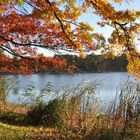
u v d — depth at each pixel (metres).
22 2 8.55
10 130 11.54
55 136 11.85
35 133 12.02
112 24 8.75
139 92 11.31
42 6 8.66
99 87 13.92
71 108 13.35
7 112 14.59
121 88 11.59
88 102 13.22
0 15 12.90
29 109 15.63
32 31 13.35
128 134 10.19
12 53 14.75
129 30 8.74
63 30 9.88
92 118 12.78
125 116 11.09
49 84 15.57
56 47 12.82
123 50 9.30
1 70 16.73
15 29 13.38
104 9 8.22
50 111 13.57
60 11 9.00
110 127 10.80
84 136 11.38
